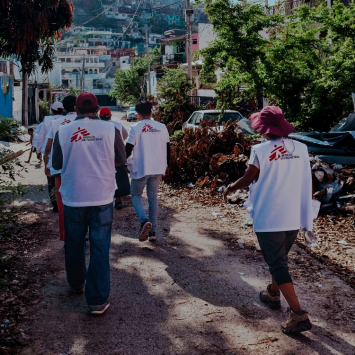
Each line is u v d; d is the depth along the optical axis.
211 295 4.07
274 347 3.20
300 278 4.46
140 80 61.47
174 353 3.12
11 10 13.63
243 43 11.59
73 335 3.33
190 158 9.57
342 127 9.30
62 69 96.75
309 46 11.94
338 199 6.75
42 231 5.92
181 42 61.44
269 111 3.38
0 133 4.60
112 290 4.15
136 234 5.94
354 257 5.05
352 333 3.41
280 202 3.32
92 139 3.59
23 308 3.72
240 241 5.62
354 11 11.29
